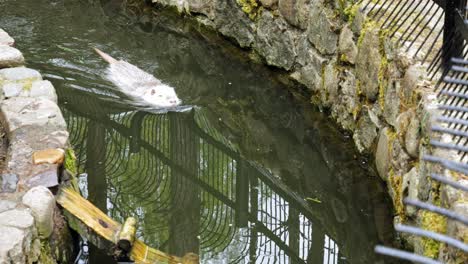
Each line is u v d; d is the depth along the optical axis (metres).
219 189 7.41
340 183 7.14
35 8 11.22
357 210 6.70
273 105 8.62
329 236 6.62
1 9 11.16
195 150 7.95
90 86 8.80
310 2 8.23
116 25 10.70
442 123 5.11
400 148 6.12
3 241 4.88
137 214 6.77
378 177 6.82
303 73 8.55
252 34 9.45
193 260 5.95
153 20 10.91
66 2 11.52
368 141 7.09
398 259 5.98
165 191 7.24
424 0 7.15
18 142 6.07
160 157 7.79
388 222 6.33
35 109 6.52
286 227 6.80
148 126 8.20
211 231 6.68
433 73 5.80
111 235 5.68
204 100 8.78
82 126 8.07
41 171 5.71
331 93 7.92
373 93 6.90
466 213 4.44
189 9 10.61
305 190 7.29
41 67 9.18
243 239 6.64
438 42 6.34
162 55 9.84
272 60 9.09
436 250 5.00
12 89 6.84
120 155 7.69
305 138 7.94
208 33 10.30
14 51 7.48
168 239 6.41
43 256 5.21
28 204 5.28
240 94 8.88
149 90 8.71
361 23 7.12
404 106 6.07
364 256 6.26
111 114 8.34
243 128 8.34
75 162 6.75
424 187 5.39
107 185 7.16
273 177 7.56
